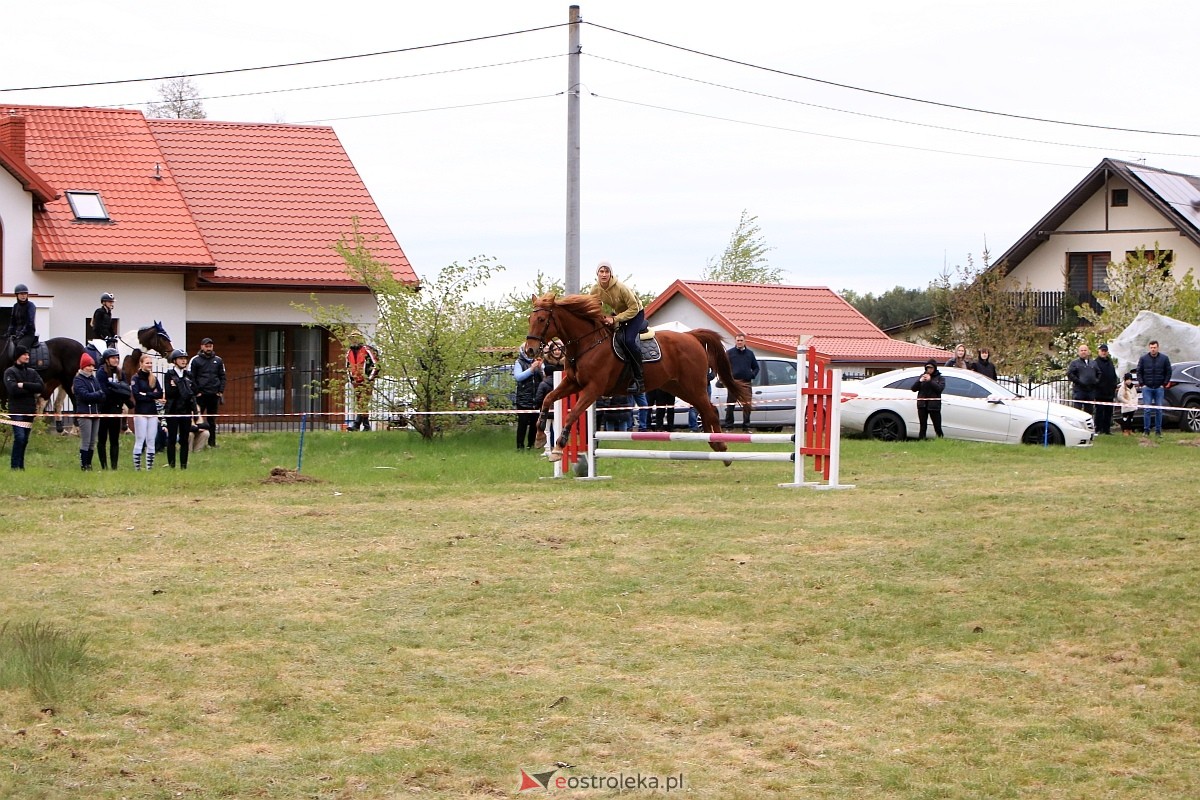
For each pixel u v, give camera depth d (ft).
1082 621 31.30
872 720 25.38
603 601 33.45
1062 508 43.91
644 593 34.19
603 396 54.95
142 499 48.88
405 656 29.12
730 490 50.78
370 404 78.79
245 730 24.68
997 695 26.78
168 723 24.95
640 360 54.75
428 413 68.33
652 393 73.92
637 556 37.91
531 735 24.47
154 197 106.32
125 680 27.30
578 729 24.76
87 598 33.55
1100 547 37.68
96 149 110.63
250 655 29.04
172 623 31.40
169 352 78.18
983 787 22.18
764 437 53.31
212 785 22.06
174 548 39.45
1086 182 152.56
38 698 25.94
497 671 28.14
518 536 40.81
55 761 22.95
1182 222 146.20
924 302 232.12
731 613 32.53
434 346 77.66
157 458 65.77
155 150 111.75
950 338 143.84
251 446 73.10
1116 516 42.06
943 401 77.00
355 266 83.10
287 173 118.32
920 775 22.68
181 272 100.63
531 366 68.95
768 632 31.07
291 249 108.88
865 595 33.68
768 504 46.50
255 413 106.42
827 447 51.88
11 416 58.23
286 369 107.45
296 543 40.14
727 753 23.67
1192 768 22.95
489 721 25.18
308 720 25.20
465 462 62.75
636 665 28.63
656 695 26.63
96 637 30.14
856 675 28.04
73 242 99.25
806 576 35.40
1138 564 35.70
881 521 42.39
